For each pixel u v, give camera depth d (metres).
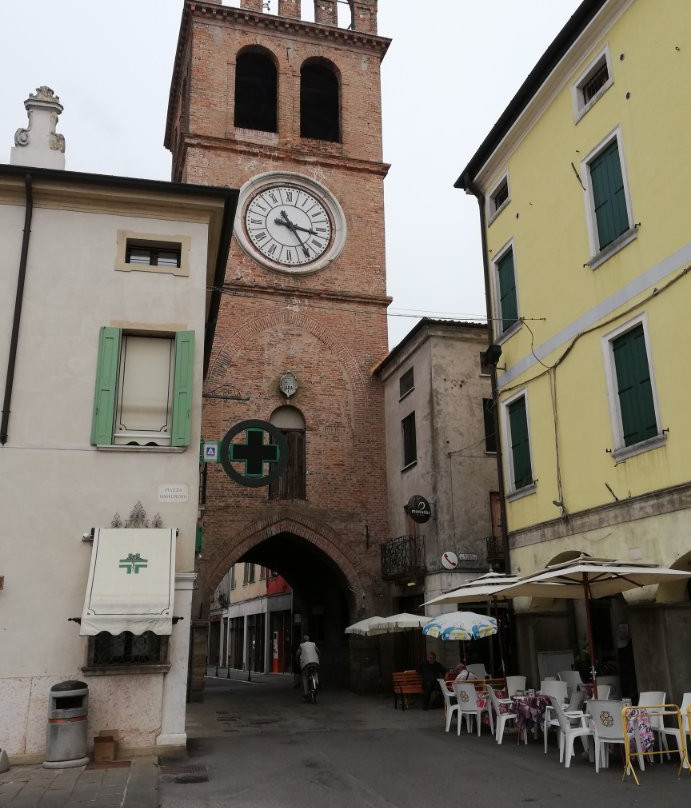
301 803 8.52
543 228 15.93
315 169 27.03
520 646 15.89
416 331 22.41
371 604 23.17
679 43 12.20
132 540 11.65
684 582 11.74
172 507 12.15
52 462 11.98
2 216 12.95
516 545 16.27
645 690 11.54
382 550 23.58
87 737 11.00
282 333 24.69
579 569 10.55
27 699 11.02
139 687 11.39
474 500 20.91
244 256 25.06
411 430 23.05
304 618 31.67
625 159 13.34
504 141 17.42
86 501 11.92
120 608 10.98
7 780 9.62
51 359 12.44
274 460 13.85
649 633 11.57
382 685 22.73
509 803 8.30
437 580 20.22
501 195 18.41
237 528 22.42
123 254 13.22
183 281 13.33
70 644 11.35
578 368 14.34
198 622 21.39
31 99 14.92
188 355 12.85
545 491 15.20
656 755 10.51
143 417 12.73
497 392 17.42
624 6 13.58
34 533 11.65
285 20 28.22
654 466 12.09
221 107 26.81
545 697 11.66
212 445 13.67
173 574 11.44
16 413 12.07
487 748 11.91
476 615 15.17
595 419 13.70
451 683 14.37
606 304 13.62
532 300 16.19
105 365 12.52
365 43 29.36
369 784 9.50
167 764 10.85
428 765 10.68
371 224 27.02
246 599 46.28
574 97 15.00
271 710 18.98
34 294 12.66
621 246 13.26
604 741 9.75
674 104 12.20
